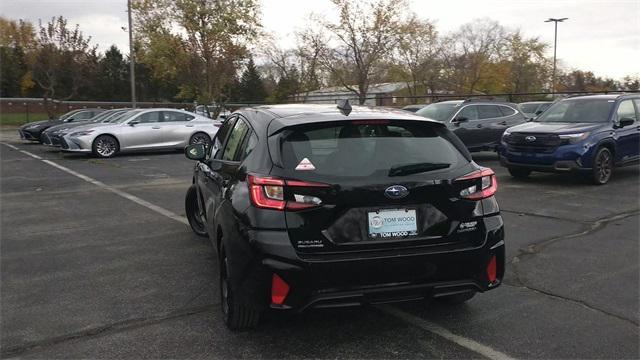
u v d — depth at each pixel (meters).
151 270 5.43
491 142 14.61
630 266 5.34
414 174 3.56
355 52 32.50
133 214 8.31
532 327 3.94
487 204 3.76
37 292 4.82
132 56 29.59
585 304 4.37
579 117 11.02
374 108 4.39
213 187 4.87
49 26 35.22
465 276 3.62
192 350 3.65
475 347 3.64
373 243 3.45
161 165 15.01
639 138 11.06
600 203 8.55
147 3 28.02
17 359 3.55
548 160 10.24
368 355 3.55
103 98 72.75
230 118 5.47
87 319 4.20
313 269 3.34
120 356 3.58
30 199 9.74
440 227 3.58
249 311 3.76
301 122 3.71
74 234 7.03
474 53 45.53
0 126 38.97
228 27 27.45
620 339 3.73
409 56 38.16
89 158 17.06
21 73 64.88
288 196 3.41
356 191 3.41
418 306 4.36
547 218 7.50
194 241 6.59
